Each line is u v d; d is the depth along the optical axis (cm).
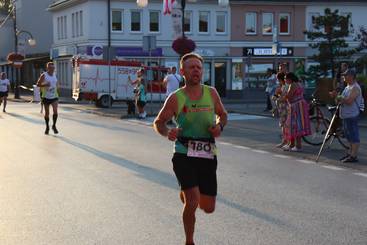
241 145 1578
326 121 1559
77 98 3681
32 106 3681
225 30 5178
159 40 5069
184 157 595
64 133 1891
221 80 5200
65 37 5703
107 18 4969
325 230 701
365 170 1157
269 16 5244
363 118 2352
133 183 1005
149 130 2019
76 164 1220
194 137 600
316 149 1482
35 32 7088
